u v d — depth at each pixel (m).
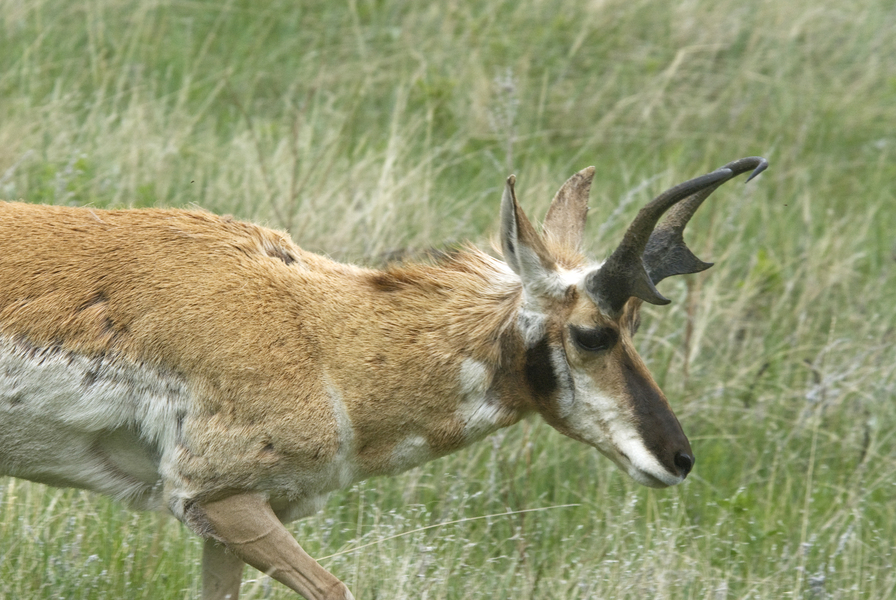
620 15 33.94
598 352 14.12
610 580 16.41
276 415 13.53
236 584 14.81
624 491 19.31
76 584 15.42
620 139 30.55
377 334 14.13
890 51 36.06
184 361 13.45
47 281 13.39
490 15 33.22
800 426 21.02
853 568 17.64
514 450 19.75
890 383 21.64
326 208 23.97
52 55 29.34
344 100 30.17
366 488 18.50
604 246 24.06
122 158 25.06
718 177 12.93
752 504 19.36
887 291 25.39
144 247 13.80
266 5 32.91
